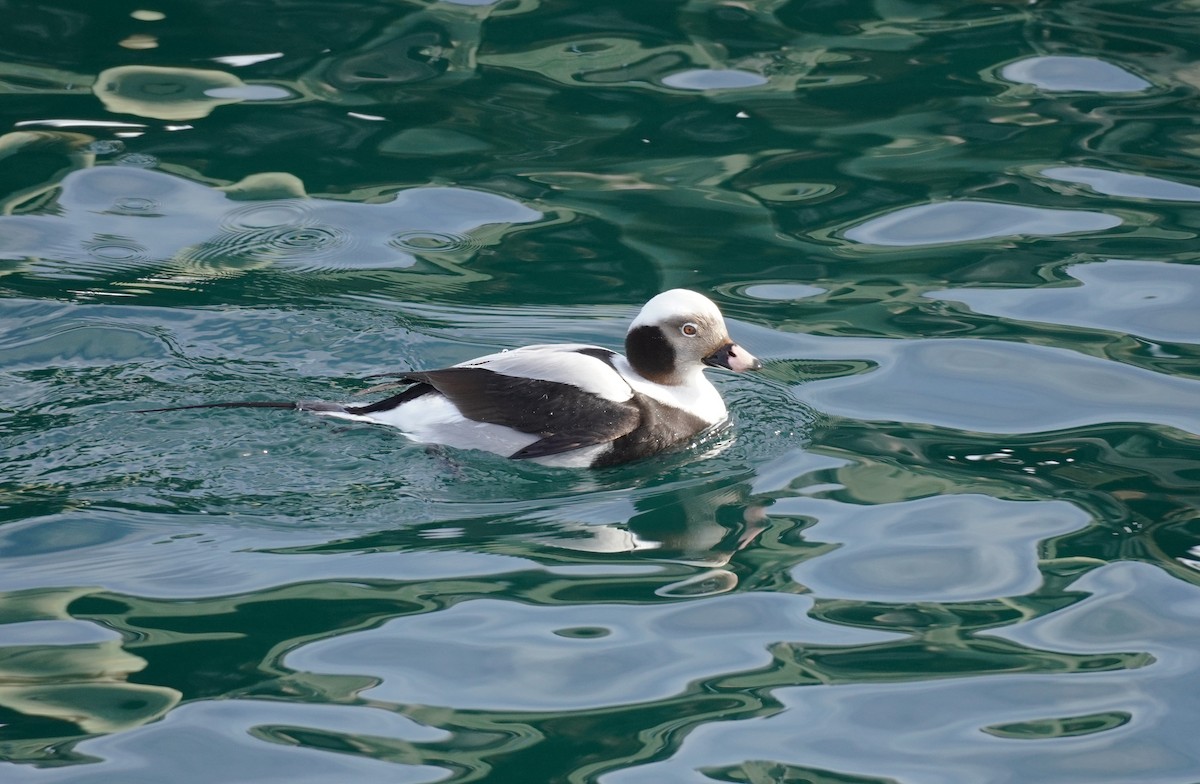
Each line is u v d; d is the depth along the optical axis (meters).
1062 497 10.77
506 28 18.59
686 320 11.84
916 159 16.14
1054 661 8.87
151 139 16.23
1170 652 8.95
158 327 13.05
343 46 18.05
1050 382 12.48
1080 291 13.90
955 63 17.97
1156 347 12.96
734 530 10.46
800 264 14.38
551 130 16.62
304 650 8.87
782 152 16.28
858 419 12.05
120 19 18.45
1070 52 18.28
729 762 7.93
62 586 9.51
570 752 7.98
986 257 14.48
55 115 16.50
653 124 16.75
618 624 9.23
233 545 10.09
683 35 18.56
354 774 7.80
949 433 11.77
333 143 16.28
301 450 11.36
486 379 11.60
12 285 13.55
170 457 11.16
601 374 11.63
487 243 14.69
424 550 10.12
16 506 10.41
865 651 8.98
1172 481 10.95
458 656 8.86
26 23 18.28
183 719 8.23
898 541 10.25
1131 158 16.14
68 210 14.96
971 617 9.34
